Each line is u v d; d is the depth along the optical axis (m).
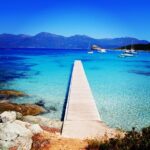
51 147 10.38
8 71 50.00
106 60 85.06
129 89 30.73
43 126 15.45
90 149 10.26
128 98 25.75
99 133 13.99
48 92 28.66
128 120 18.98
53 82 35.88
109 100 24.89
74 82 31.23
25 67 58.22
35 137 10.84
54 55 121.94
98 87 32.03
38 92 28.62
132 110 21.48
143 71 51.34
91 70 52.25
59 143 10.81
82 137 13.41
